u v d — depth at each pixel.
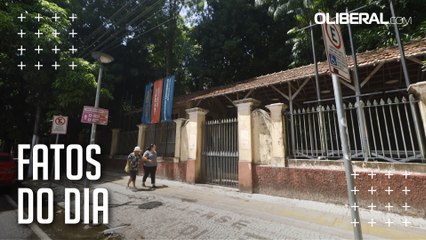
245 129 7.56
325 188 5.82
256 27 16.89
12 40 9.68
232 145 8.19
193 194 7.38
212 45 17.34
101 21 15.38
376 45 10.00
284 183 6.53
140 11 15.62
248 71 18.00
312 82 9.32
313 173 6.05
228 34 17.81
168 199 6.87
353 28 11.15
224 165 8.34
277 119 6.93
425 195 4.57
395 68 7.89
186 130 9.68
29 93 12.95
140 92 18.86
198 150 9.08
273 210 5.54
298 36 13.54
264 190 6.91
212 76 18.61
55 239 4.53
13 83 12.85
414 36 8.74
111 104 17.66
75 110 12.17
